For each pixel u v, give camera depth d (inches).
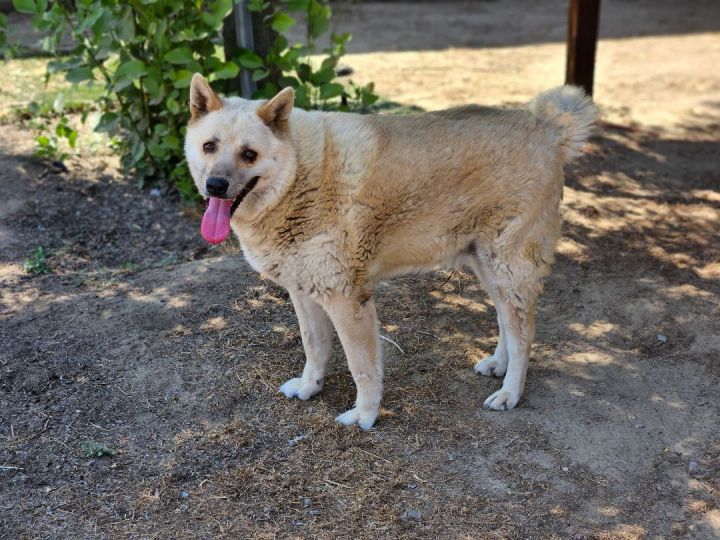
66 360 101.1
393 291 115.1
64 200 130.4
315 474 89.2
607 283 117.8
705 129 170.6
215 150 87.4
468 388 100.0
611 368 102.8
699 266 121.3
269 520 85.0
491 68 213.0
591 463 90.9
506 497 87.5
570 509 86.5
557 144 93.3
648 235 129.2
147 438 92.4
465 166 90.9
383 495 87.4
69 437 92.0
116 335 105.0
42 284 113.7
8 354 101.4
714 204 137.8
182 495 86.9
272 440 92.7
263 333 106.5
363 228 89.8
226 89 132.7
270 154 87.4
